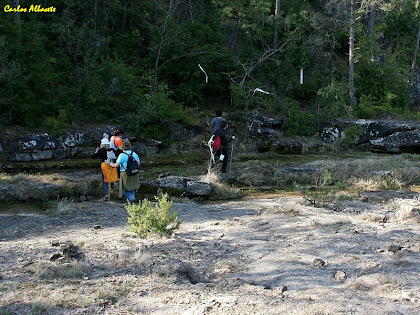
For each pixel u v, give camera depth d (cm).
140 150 1692
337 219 809
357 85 2358
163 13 2244
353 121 2038
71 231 767
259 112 2014
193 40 2058
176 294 436
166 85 1872
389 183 1262
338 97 2142
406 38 2820
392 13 2712
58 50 1848
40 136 1532
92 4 2097
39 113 1625
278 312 385
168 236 697
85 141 1627
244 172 1387
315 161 1579
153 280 483
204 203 1138
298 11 2541
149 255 571
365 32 2725
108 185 1085
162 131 1767
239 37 2295
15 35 1638
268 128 1978
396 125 1969
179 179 1219
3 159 1463
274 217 850
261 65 2192
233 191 1220
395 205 973
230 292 444
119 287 457
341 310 388
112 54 2042
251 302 409
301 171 1424
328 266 531
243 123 1975
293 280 482
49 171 1424
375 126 1992
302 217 833
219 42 2180
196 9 2341
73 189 1152
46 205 1051
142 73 2012
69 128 1630
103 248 617
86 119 1711
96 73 1798
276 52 2281
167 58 2009
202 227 789
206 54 2055
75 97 1730
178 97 2017
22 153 1497
